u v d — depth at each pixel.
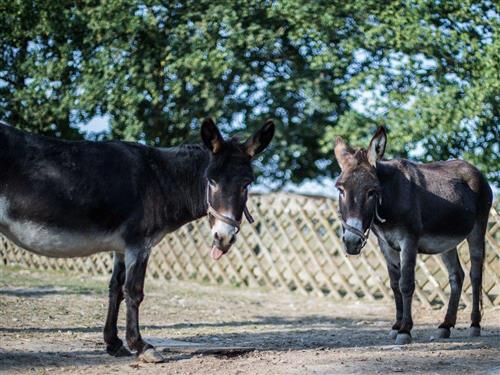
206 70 14.70
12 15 15.53
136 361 5.82
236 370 5.40
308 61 14.92
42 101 15.73
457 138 12.69
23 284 11.91
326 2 14.14
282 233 12.66
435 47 12.95
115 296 6.10
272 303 11.36
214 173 5.60
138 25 14.52
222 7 14.41
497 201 10.70
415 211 7.08
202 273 13.89
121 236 5.79
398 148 12.34
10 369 5.36
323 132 15.76
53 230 5.51
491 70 11.89
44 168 5.49
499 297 10.42
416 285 10.88
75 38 15.70
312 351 6.34
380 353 6.18
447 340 7.36
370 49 14.03
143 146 6.05
